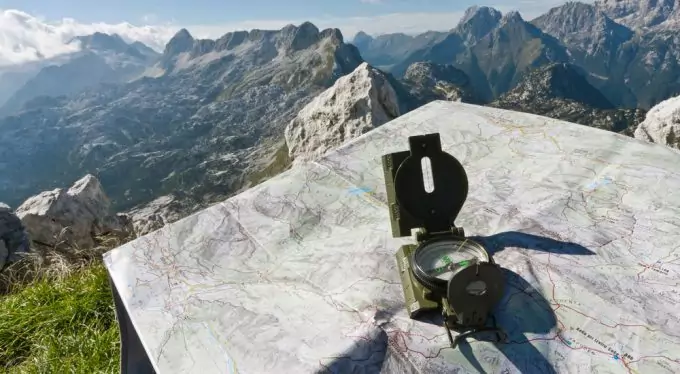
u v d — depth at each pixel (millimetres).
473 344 1724
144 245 2674
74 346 3520
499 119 3699
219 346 1923
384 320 1877
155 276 2414
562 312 1850
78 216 6414
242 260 2479
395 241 2439
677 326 1763
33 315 3926
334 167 3244
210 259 2514
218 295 2232
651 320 1796
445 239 1951
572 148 3168
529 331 1770
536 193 2717
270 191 3039
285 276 2314
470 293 1643
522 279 2033
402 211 2082
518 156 3156
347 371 1683
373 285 2117
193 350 1933
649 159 2947
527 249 2240
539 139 3340
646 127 6188
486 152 3252
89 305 3941
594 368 1607
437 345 1731
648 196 2598
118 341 3438
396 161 2133
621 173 2826
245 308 2123
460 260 1854
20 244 5641
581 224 2410
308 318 1997
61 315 3875
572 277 2035
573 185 2760
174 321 2104
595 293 1942
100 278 4207
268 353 1836
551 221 2449
